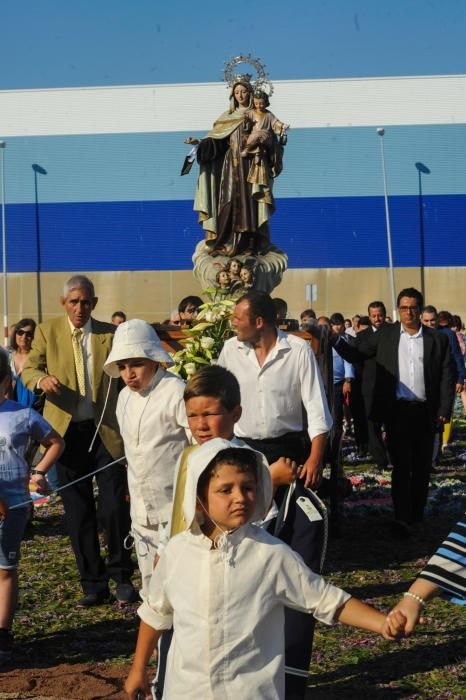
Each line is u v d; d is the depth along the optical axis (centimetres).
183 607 390
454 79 4097
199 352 887
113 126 4109
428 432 1038
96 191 4103
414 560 928
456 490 1283
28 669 638
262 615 387
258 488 395
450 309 4072
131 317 4103
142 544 612
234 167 1367
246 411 677
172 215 4103
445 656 656
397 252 4088
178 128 4112
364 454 1623
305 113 4100
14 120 4119
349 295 4075
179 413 598
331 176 4091
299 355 666
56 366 800
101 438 792
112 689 597
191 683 385
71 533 794
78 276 812
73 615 768
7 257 4100
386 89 4097
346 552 962
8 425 673
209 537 396
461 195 4084
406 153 4097
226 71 1396
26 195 4103
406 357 1020
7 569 664
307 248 4084
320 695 587
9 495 667
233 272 1348
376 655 660
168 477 602
